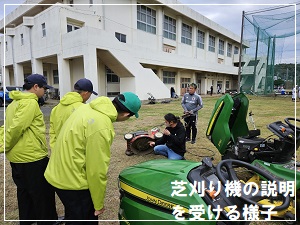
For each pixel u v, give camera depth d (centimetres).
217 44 3069
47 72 2016
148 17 1961
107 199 292
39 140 209
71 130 157
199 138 596
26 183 211
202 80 2897
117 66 1539
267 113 1005
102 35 1342
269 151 292
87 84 251
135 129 718
